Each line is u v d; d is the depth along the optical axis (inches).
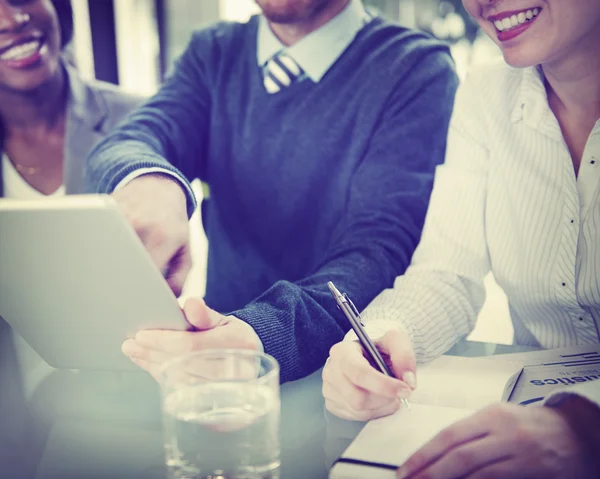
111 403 29.8
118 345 29.3
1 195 67.9
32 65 62.4
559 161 39.0
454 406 26.8
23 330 30.4
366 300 38.7
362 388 26.3
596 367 30.0
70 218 23.5
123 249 24.2
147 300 26.4
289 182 55.8
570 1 33.4
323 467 23.5
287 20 52.0
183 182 43.1
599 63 37.1
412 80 50.4
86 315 27.9
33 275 26.3
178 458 20.9
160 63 98.7
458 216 41.9
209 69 59.7
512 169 40.9
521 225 40.6
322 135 54.0
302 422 27.5
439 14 112.2
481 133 42.5
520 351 35.7
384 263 41.8
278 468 23.0
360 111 52.1
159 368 28.0
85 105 66.4
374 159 49.6
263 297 34.0
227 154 59.2
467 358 31.9
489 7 35.8
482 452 21.2
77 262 25.2
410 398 27.6
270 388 21.6
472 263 41.5
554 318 40.8
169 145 56.7
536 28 34.6
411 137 49.0
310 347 33.0
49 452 25.4
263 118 56.3
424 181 47.6
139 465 24.0
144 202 39.9
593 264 37.9
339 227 51.5
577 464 21.1
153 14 96.1
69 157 66.1
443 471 21.1
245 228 59.2
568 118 40.0
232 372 22.3
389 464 22.1
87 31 86.4
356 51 53.6
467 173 42.5
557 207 39.4
